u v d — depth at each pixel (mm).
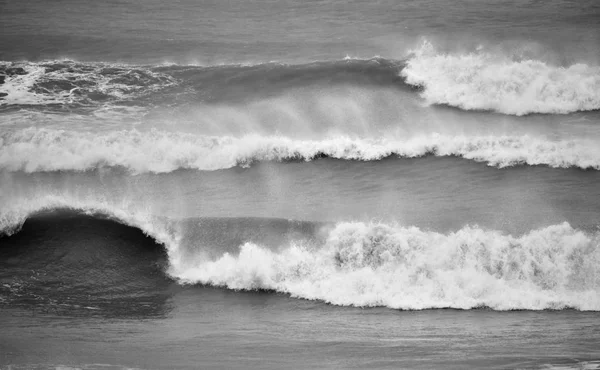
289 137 77625
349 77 90625
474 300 52250
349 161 74625
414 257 54562
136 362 43312
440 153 75062
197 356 44312
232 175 72438
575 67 90250
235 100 86625
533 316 50406
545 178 69812
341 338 47156
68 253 58500
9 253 58562
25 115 80188
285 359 43750
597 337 46531
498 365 42188
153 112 82812
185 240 59125
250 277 55406
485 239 54938
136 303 53625
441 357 43594
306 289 54344
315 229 58281
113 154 73062
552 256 54094
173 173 72500
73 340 46844
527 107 84688
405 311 51594
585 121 81812
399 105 85375
